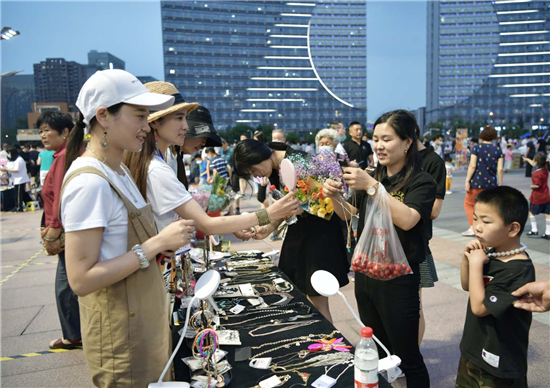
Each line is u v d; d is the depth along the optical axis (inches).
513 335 60.7
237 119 3447.3
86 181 42.3
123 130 45.7
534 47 2709.2
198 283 51.9
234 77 3425.2
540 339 108.1
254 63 3442.4
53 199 99.6
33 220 360.2
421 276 94.2
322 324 68.1
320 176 84.7
